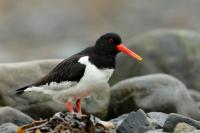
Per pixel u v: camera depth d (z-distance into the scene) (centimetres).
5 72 1466
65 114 1188
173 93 1527
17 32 4034
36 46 3822
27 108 1452
